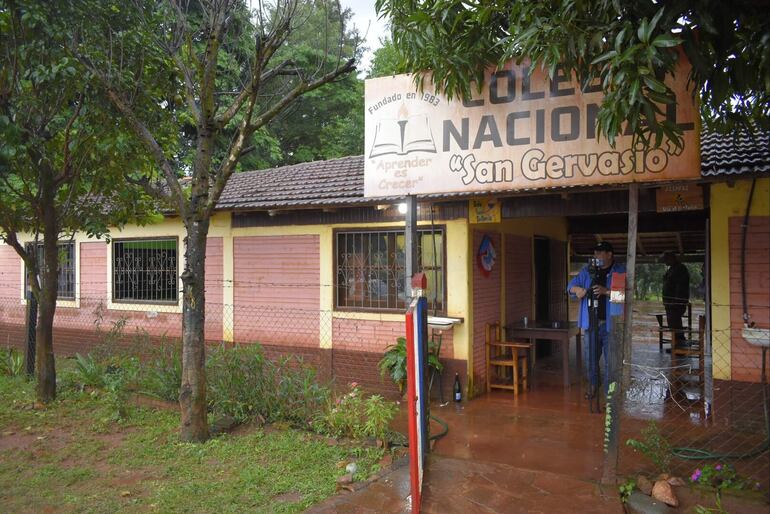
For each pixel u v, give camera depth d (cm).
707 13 349
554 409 687
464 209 735
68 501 442
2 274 1273
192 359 579
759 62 366
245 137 576
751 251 578
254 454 534
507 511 419
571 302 1602
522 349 828
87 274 1134
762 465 475
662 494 423
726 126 496
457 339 735
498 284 836
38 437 598
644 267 2608
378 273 804
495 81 505
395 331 785
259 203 855
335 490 457
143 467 513
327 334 838
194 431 573
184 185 1091
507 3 457
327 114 2080
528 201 696
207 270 962
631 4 371
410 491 455
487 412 676
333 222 835
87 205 796
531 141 494
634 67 350
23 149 617
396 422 639
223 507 427
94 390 764
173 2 605
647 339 1268
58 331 1166
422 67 520
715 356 592
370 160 550
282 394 620
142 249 1059
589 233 1144
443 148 524
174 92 753
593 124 474
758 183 574
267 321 897
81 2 653
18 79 664
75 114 685
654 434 493
